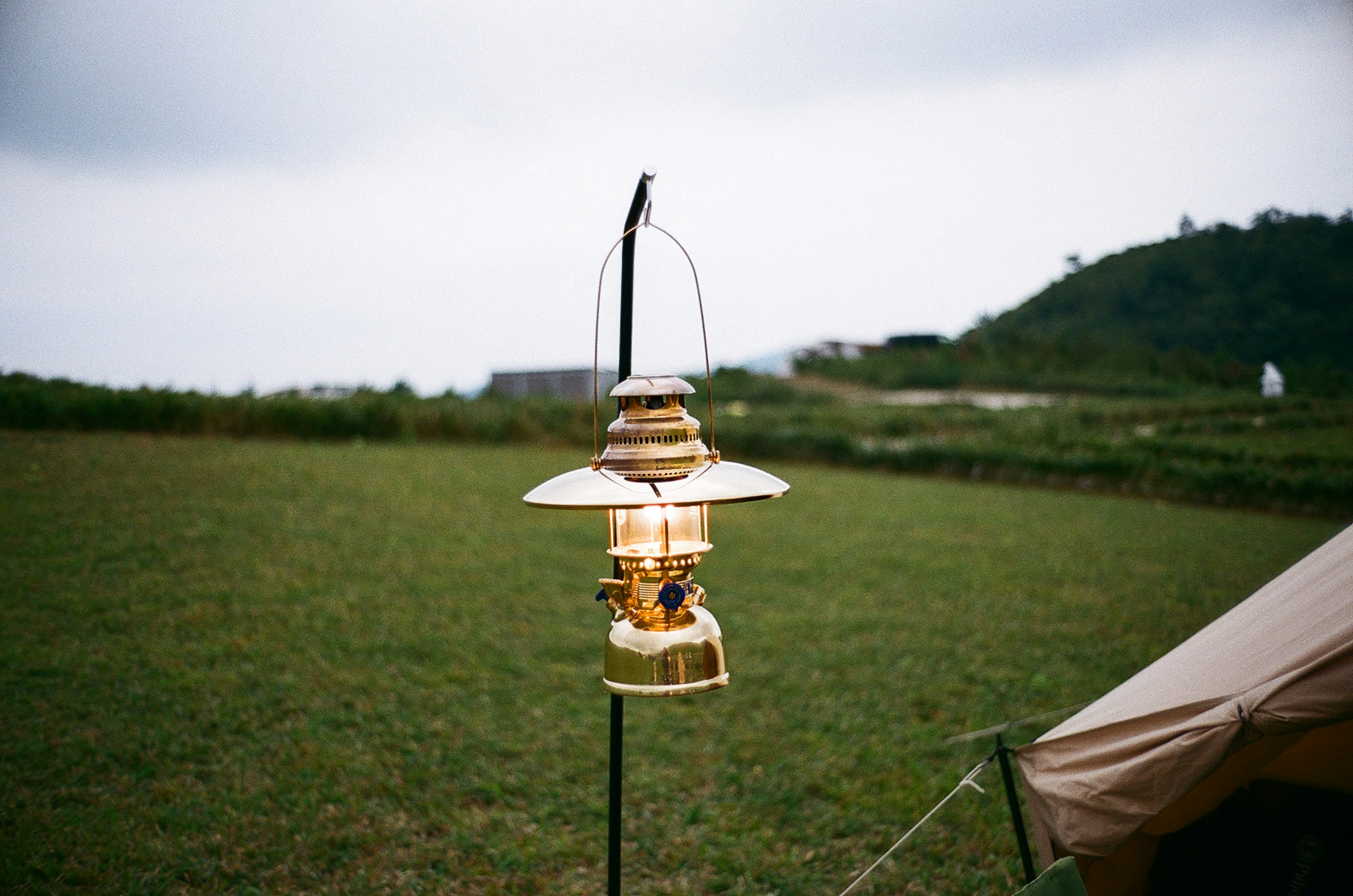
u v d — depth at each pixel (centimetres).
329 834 471
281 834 468
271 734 580
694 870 460
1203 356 5956
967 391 5044
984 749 584
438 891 430
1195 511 1551
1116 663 742
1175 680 291
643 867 460
